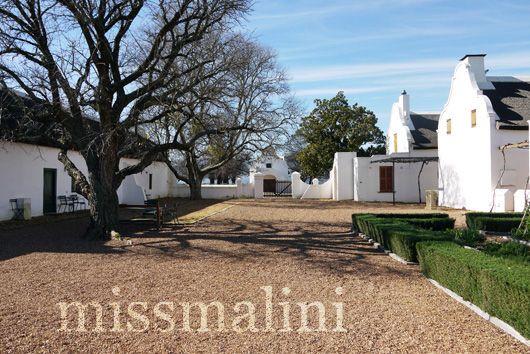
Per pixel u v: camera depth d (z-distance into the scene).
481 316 5.69
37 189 19.27
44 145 18.53
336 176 32.72
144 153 15.16
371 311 5.92
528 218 11.95
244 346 4.74
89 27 12.06
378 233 11.09
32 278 7.82
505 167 19.22
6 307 6.11
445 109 24.22
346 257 9.80
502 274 5.27
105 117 12.52
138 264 9.05
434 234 9.32
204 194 37.50
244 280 7.64
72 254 10.26
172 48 13.31
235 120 16.73
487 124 19.69
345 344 4.79
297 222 17.34
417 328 5.27
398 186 29.77
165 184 37.38
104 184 12.88
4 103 14.07
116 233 12.55
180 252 10.48
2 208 16.92
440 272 7.04
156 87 12.81
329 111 41.25
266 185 47.91
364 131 40.56
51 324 5.41
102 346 4.74
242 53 18.28
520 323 4.81
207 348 4.69
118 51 12.93
